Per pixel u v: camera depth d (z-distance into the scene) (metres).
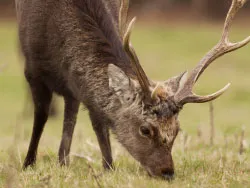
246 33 75.06
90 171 17.00
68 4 18.97
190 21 82.88
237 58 62.34
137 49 68.69
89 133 28.98
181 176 17.22
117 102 17.62
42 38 19.16
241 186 15.71
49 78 19.61
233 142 23.59
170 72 58.12
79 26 18.64
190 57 66.06
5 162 18.94
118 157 20.69
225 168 18.25
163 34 76.19
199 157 20.19
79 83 18.52
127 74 17.67
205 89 48.59
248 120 37.81
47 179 15.73
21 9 20.11
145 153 17.02
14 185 15.43
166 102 16.72
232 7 17.69
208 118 37.44
